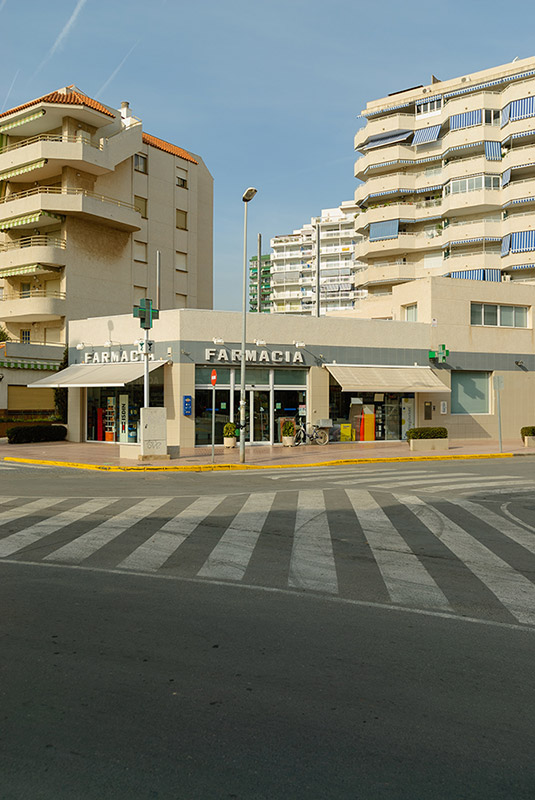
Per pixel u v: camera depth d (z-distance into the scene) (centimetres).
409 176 4778
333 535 896
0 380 3381
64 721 360
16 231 3978
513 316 3048
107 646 475
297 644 484
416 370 2789
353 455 2180
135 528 935
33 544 832
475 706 382
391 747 334
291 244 10925
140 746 333
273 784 300
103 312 3950
